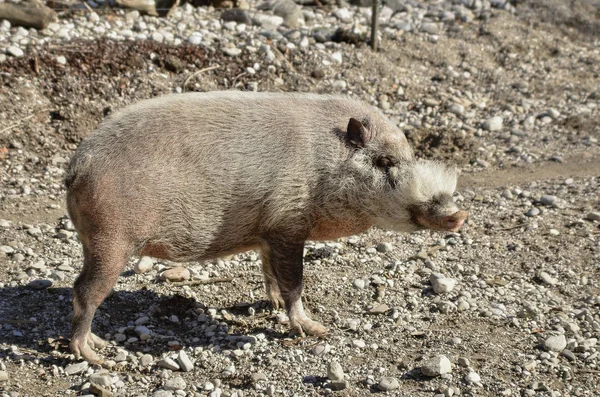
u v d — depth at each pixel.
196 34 17.91
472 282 11.84
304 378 9.48
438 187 10.18
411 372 9.61
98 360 9.65
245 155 9.81
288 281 10.29
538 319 10.86
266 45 17.84
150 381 9.44
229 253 10.32
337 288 11.63
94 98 15.90
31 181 14.30
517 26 21.09
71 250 12.50
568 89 19.00
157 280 11.74
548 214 13.93
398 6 21.34
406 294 11.45
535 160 16.08
